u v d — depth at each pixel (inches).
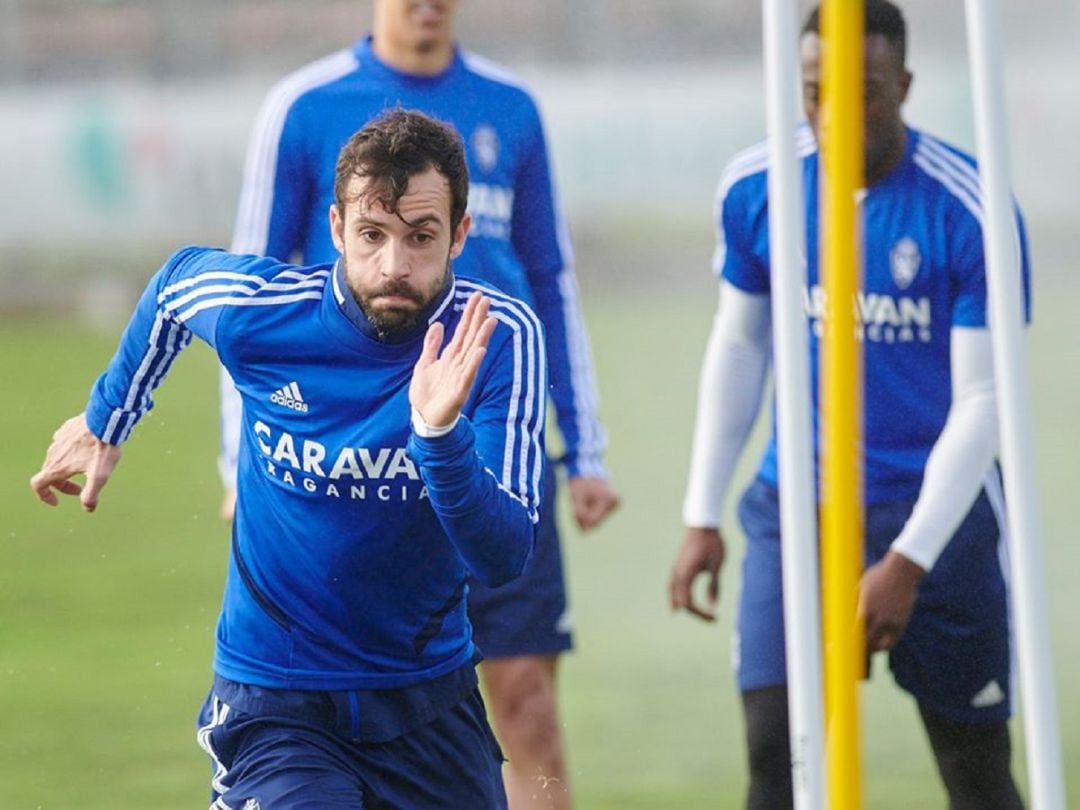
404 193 443.8
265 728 495.2
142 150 2883.9
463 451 433.1
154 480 1664.6
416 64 713.0
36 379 2176.4
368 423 469.4
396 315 452.8
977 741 660.1
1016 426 462.6
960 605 641.6
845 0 440.5
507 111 730.2
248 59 3117.6
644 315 2586.1
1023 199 2856.8
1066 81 2859.3
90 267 2866.6
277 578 490.3
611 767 856.9
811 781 443.2
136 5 3095.5
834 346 447.5
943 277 632.4
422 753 500.7
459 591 499.5
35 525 1486.2
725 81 2982.3
